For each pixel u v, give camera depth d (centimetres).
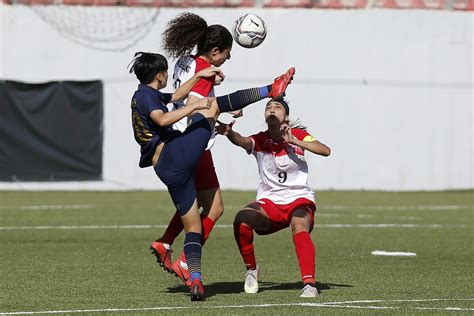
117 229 4275
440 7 7794
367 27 7638
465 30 7762
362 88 7638
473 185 7800
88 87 7319
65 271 2827
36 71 7338
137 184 7406
